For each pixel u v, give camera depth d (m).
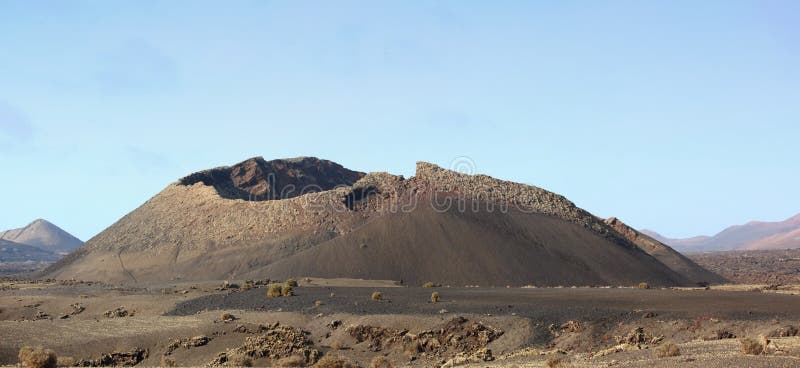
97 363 65.75
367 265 142.25
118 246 177.50
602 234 164.12
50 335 72.50
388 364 60.97
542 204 170.88
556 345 64.62
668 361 42.22
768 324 61.97
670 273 152.88
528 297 86.62
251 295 96.88
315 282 124.50
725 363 39.34
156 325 77.56
